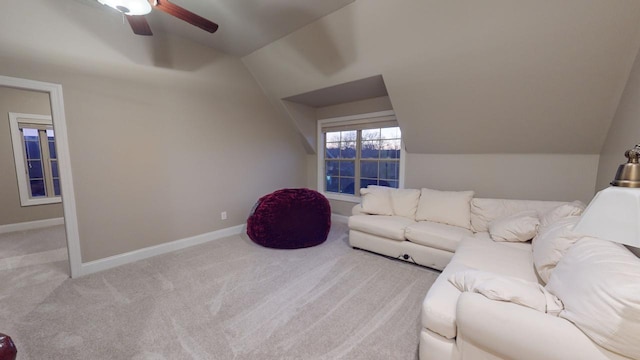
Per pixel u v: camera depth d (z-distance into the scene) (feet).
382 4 7.30
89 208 8.33
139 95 9.20
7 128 12.92
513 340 3.37
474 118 9.12
